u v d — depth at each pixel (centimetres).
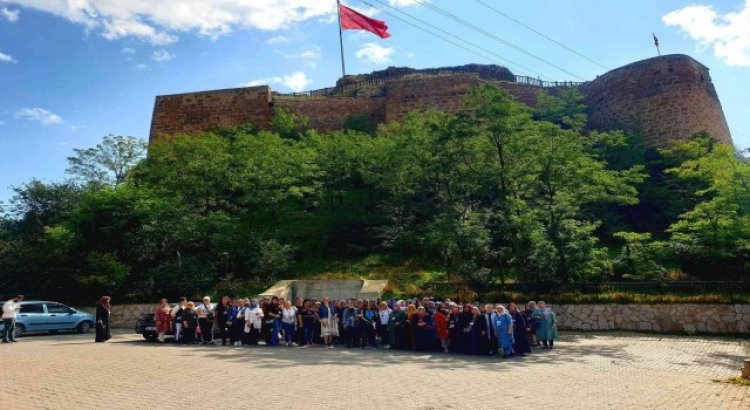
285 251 2944
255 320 1886
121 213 2939
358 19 4612
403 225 3186
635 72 4662
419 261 3092
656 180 3622
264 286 2872
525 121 2619
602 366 1456
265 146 3509
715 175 2547
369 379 1176
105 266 2788
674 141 3916
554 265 2405
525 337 1700
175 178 3281
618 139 3678
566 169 2497
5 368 1235
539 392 1048
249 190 3234
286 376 1197
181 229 2844
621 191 2598
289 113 4925
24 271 2992
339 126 5062
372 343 1869
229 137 4294
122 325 2773
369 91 5319
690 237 2541
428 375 1252
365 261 3130
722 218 2445
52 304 2433
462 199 2995
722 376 1301
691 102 4350
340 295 2791
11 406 851
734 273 2462
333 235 3347
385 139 3644
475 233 2509
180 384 1071
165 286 2823
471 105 2744
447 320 1772
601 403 946
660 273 2481
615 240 3231
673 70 4466
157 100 5225
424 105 4938
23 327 2278
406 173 3172
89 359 1412
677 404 941
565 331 2292
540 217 2481
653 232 3316
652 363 1520
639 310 2284
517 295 2409
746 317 2142
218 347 1805
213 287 2870
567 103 4581
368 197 3694
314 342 1967
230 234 2994
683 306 2233
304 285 2833
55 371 1203
